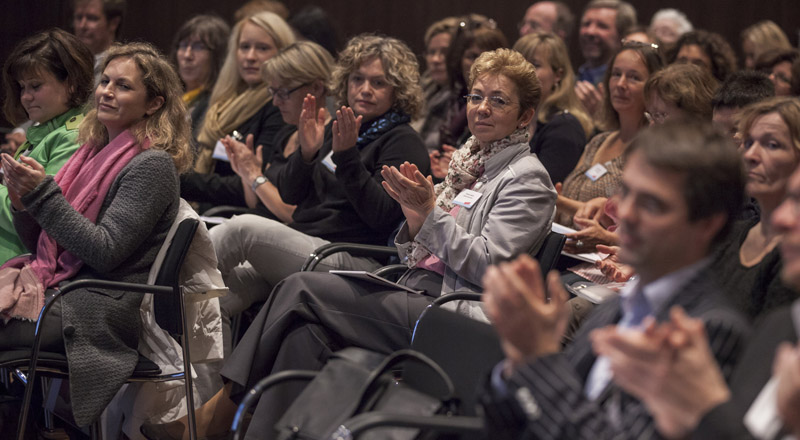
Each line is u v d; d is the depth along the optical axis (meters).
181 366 4.32
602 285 4.11
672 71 5.01
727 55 6.75
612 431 1.98
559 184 5.37
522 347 2.07
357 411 2.72
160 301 4.17
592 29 8.41
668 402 1.79
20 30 10.53
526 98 4.42
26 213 4.36
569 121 5.92
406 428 2.71
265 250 5.13
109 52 4.50
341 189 5.41
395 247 4.96
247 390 4.11
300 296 4.11
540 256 4.13
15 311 4.07
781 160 3.08
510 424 2.04
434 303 3.78
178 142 4.47
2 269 4.29
